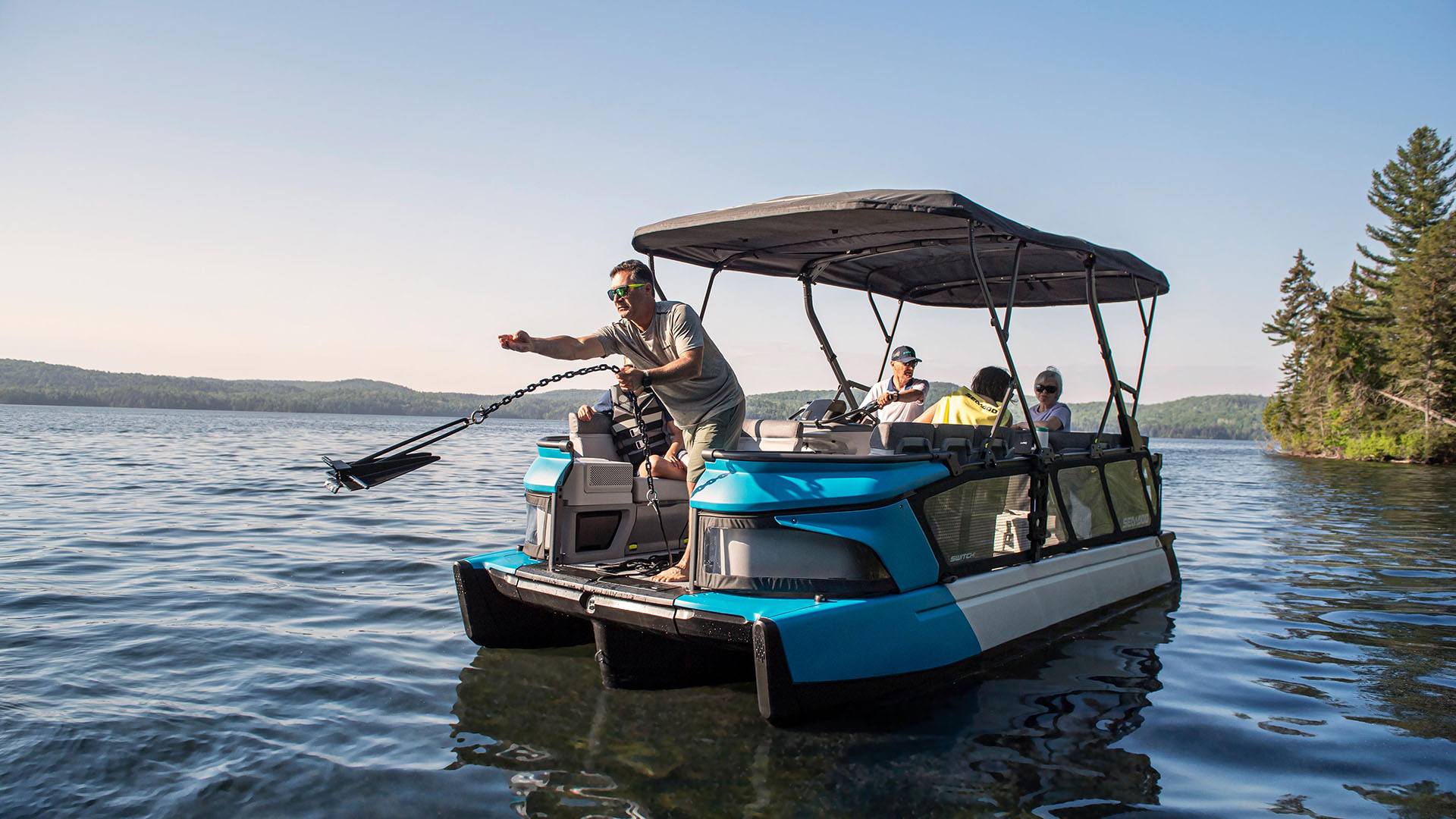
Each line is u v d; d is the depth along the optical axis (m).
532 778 3.66
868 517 4.55
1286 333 71.50
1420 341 50.81
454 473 21.84
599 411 6.00
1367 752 4.09
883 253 6.51
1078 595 6.11
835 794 3.51
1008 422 5.95
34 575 7.69
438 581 7.84
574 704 4.61
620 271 4.86
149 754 3.86
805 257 6.70
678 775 3.69
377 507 13.59
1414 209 60.50
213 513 12.33
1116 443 7.35
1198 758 3.97
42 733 4.04
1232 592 7.88
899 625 4.48
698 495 4.61
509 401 5.11
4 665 5.09
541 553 5.48
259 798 3.46
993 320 5.24
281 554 9.07
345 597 7.13
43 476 17.48
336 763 3.80
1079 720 4.41
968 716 4.42
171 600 6.88
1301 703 4.79
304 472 20.38
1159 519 7.74
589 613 4.75
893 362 7.36
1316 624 6.64
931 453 4.96
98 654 5.36
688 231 5.61
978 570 5.23
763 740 4.08
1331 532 12.73
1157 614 6.79
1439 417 48.69
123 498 13.85
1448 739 4.27
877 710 4.48
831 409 7.37
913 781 3.64
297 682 4.93
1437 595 7.88
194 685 4.85
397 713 4.46
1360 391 58.25
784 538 4.49
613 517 5.70
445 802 3.43
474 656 5.52
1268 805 3.50
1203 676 5.23
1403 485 25.89
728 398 5.10
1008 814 3.36
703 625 4.25
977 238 5.78
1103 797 3.53
